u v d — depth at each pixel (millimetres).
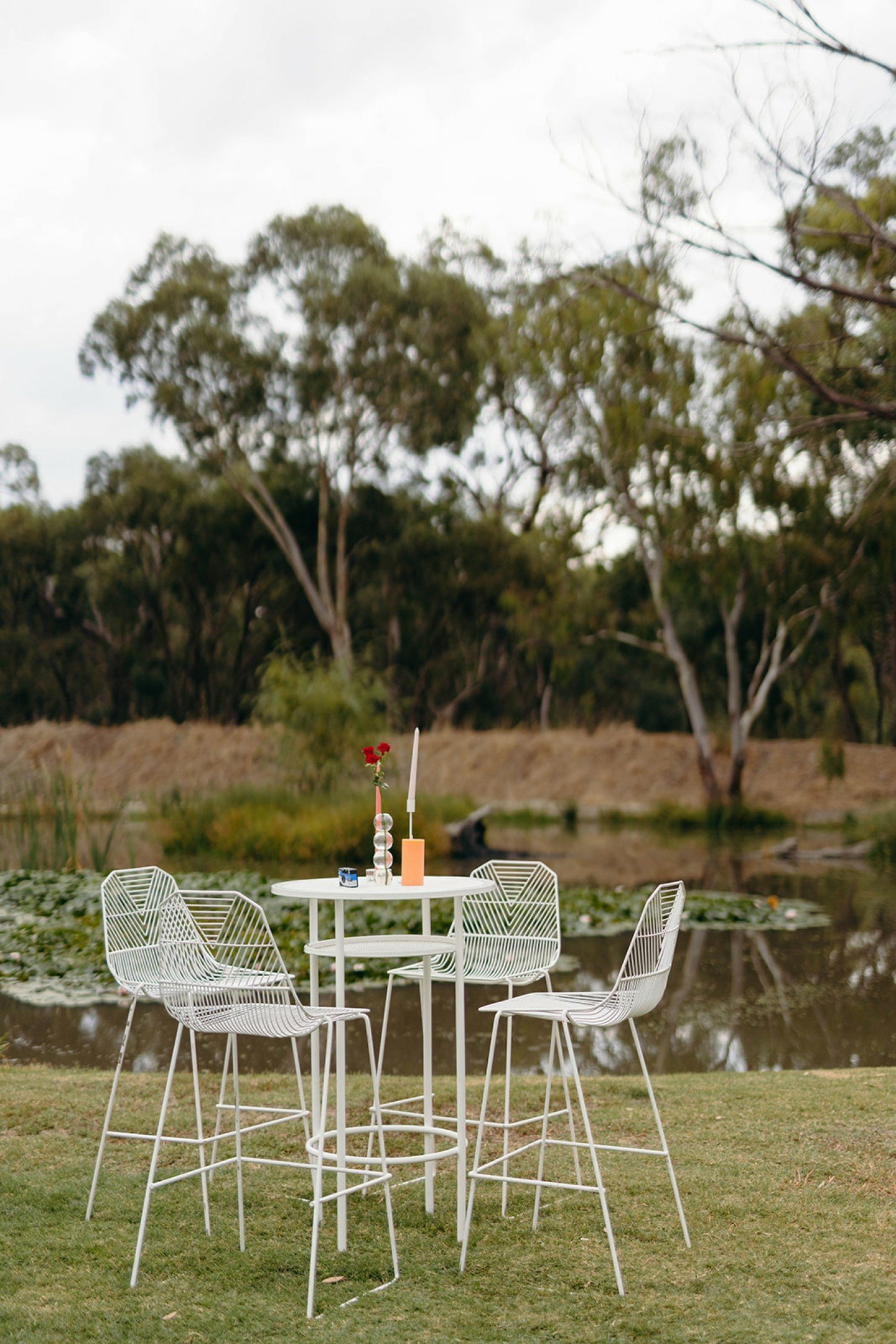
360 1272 3225
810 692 33188
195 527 32656
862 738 31859
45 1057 6570
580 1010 3344
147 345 28078
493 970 4234
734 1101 5039
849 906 12992
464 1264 3248
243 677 36188
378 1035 7195
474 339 26594
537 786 28531
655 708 34719
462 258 29812
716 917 11898
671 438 19688
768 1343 2732
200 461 30609
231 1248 3400
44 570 36219
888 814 20359
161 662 38281
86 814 16312
